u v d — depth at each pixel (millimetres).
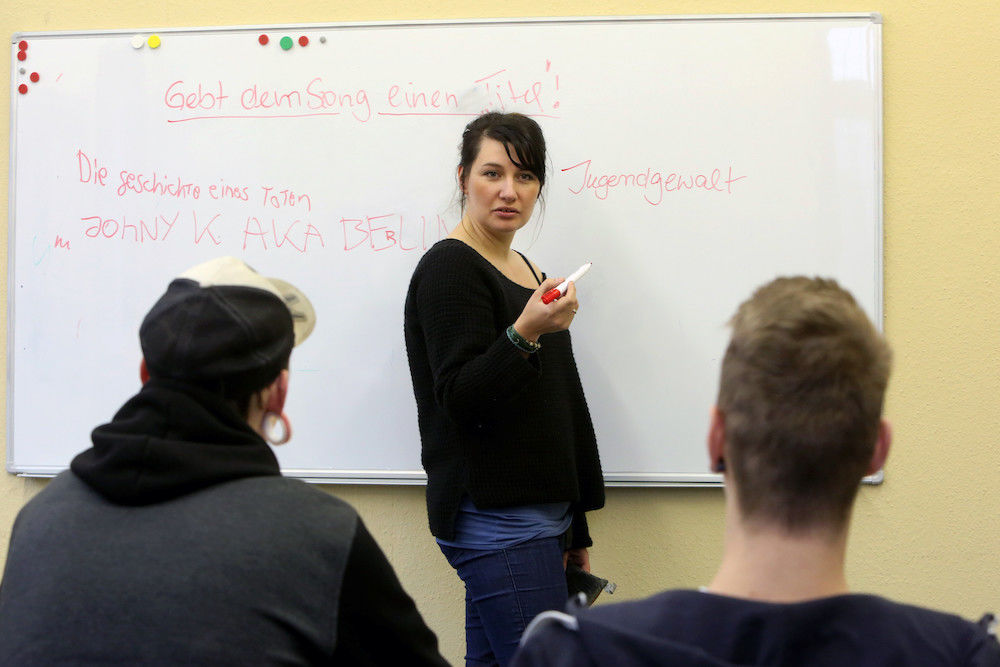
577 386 1725
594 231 1910
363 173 1942
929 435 1870
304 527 859
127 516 848
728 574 701
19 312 1997
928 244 1871
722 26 1882
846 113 1866
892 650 629
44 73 1988
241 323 916
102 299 1986
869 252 1863
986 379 1862
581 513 1741
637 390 1909
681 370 1900
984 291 1861
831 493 674
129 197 1979
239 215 1964
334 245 1951
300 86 1948
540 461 1542
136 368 1982
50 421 1994
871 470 728
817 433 663
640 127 1897
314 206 1951
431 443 1606
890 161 1879
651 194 1900
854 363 676
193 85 1964
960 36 1864
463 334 1485
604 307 1912
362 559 884
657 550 1923
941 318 1868
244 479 885
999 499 1858
